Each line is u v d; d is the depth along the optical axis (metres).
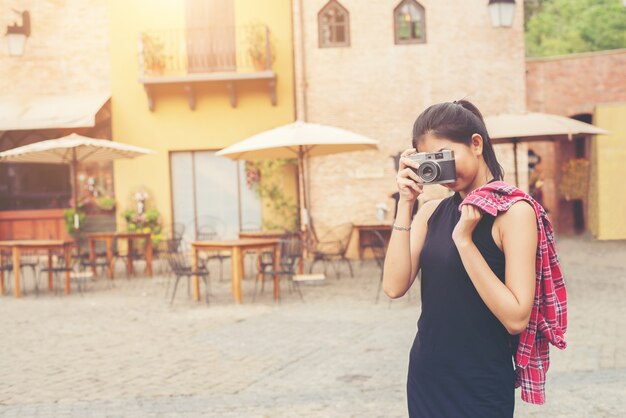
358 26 18.33
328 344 7.86
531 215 2.08
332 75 18.38
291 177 18.83
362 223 16.67
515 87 18.20
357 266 16.28
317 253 13.95
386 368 6.66
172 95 19.08
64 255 13.09
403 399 5.56
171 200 19.14
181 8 19.05
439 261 2.19
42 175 19.53
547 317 2.15
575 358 6.82
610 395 5.45
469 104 2.28
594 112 20.75
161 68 18.84
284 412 5.31
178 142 19.06
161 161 19.14
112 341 8.45
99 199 19.05
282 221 18.78
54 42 19.39
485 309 2.13
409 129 18.30
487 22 18.20
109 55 19.28
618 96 21.34
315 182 18.42
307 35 18.39
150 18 19.14
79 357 7.61
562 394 5.54
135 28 19.17
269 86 18.83
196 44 18.92
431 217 2.33
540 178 18.77
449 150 2.16
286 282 13.58
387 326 8.85
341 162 18.36
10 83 19.44
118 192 19.14
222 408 5.47
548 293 2.13
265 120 18.97
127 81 19.22
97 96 19.14
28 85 19.44
